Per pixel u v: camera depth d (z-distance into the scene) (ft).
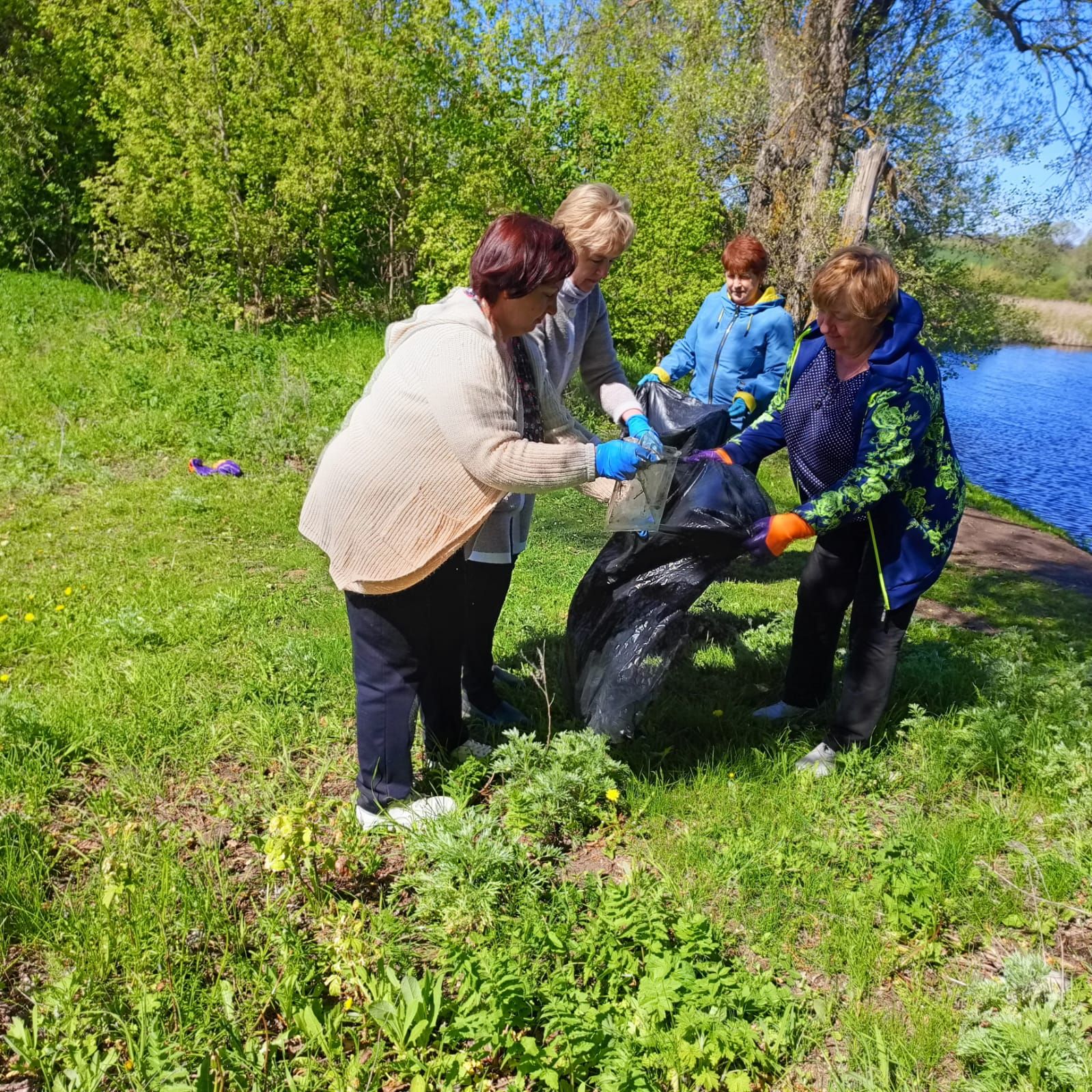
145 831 9.05
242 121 41.78
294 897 8.49
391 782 9.27
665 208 45.32
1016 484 44.29
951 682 13.48
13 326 36.65
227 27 41.78
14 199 52.70
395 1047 6.93
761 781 10.68
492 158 41.29
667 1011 7.16
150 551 18.98
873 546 10.67
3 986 7.40
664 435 13.12
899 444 9.92
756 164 50.01
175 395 30.09
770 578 20.77
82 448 25.80
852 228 41.34
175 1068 6.57
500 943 7.82
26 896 8.05
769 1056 7.07
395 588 8.45
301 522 8.87
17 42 54.19
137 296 42.42
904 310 10.05
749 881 8.98
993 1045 6.91
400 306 45.96
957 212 57.06
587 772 9.82
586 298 11.06
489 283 7.91
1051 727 12.16
